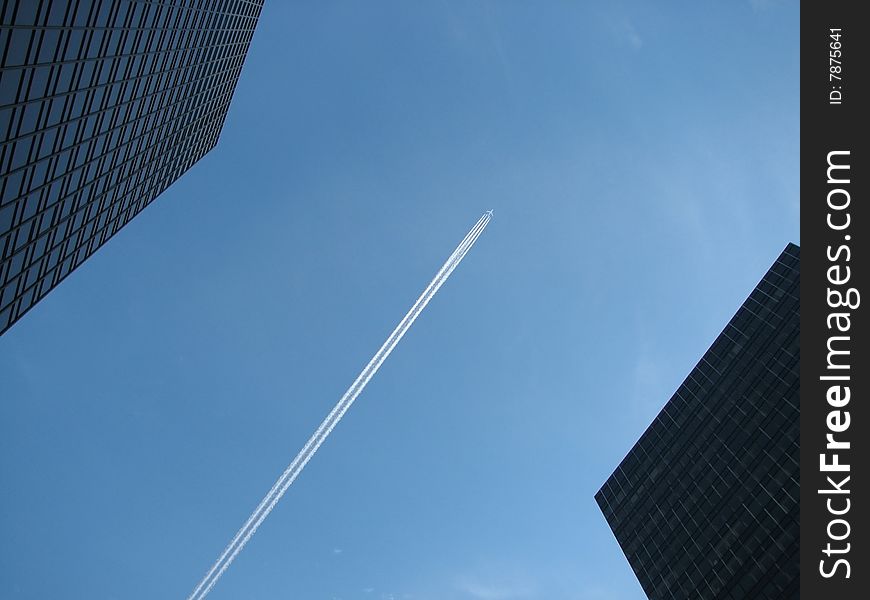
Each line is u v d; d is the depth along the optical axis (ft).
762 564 208.95
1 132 119.03
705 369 294.87
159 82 203.92
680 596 242.78
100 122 167.84
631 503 299.38
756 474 231.71
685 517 258.16
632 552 283.38
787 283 268.62
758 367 259.39
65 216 166.20
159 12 180.96
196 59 233.35
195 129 270.67
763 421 241.55
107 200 196.65
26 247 147.54
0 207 127.44
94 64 151.23
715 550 232.73
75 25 134.62
